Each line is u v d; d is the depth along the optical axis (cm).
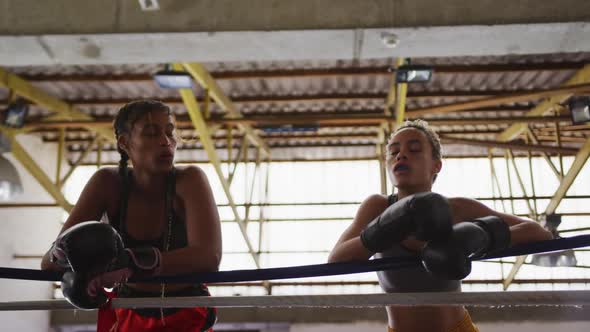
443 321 186
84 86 835
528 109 919
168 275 141
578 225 1077
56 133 1059
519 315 1009
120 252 130
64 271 142
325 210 1132
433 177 197
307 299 136
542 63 770
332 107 942
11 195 621
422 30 315
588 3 305
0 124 689
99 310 140
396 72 602
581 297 130
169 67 604
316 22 317
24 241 1028
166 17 322
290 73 800
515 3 310
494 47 335
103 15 323
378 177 1145
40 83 814
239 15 321
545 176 1109
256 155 1103
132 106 172
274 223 1131
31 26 323
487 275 1098
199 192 164
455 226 138
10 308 147
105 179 174
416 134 191
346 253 149
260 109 947
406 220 132
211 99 886
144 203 172
